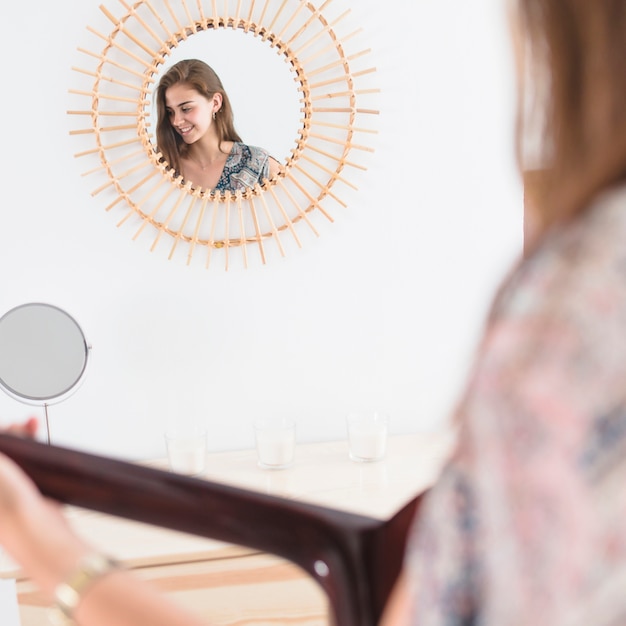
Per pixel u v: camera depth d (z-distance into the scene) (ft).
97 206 5.38
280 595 4.33
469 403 0.85
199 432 5.22
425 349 5.94
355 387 5.90
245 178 5.51
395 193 5.72
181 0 5.28
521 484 0.79
